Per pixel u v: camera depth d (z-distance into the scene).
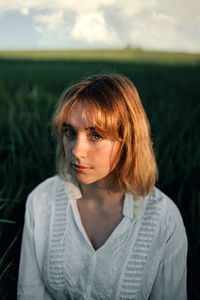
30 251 1.16
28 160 2.76
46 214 1.11
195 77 13.73
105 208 1.06
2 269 1.69
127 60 28.12
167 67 20.39
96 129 0.84
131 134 0.93
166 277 1.11
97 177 0.92
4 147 3.06
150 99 6.87
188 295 1.67
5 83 8.93
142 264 1.03
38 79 10.77
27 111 4.77
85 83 0.87
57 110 0.91
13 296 1.61
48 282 1.13
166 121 4.52
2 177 2.51
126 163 0.95
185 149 3.21
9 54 36.09
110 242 1.01
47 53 39.50
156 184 2.53
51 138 3.42
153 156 1.05
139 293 1.08
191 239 1.91
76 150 0.86
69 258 1.05
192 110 5.50
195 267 1.78
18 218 2.10
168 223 1.05
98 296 1.06
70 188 1.08
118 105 0.87
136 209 1.03
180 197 2.27
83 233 1.03
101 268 1.03
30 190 2.36
